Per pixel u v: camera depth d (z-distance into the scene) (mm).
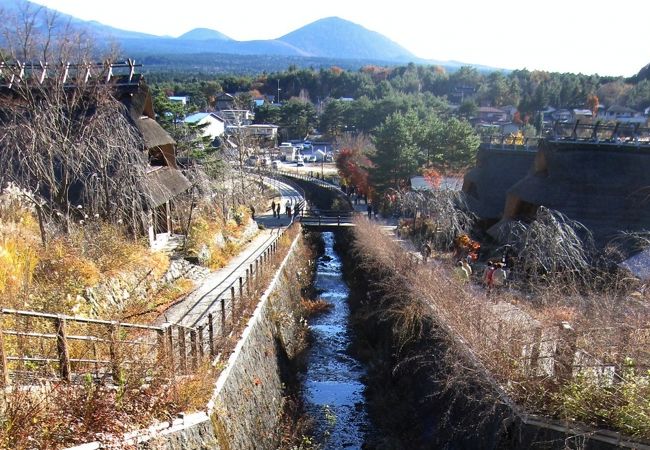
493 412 8094
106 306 10742
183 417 7137
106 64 15164
